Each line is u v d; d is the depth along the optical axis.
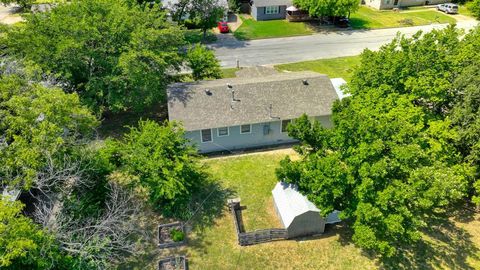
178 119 27.53
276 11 55.28
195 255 20.70
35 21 29.41
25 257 15.24
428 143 21.70
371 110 23.05
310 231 21.72
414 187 17.91
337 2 48.38
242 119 27.89
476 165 21.94
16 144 18.12
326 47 46.34
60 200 19.91
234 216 22.59
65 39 27.70
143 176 22.00
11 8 59.81
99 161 21.58
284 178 21.53
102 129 31.16
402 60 23.88
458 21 54.16
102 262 18.17
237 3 58.41
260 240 21.42
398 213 17.98
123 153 22.55
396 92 24.00
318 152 21.19
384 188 18.58
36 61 27.19
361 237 17.78
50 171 18.44
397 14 57.78
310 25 53.44
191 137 27.88
